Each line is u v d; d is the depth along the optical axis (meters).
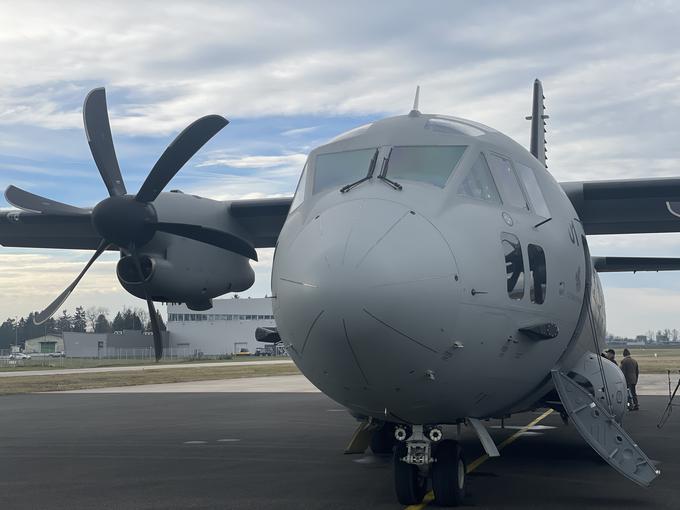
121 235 12.22
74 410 21.67
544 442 13.17
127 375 47.47
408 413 7.40
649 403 21.78
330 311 6.49
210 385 34.78
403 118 8.78
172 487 9.34
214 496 8.74
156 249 12.52
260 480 9.73
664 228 14.79
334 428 15.99
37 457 12.08
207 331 100.44
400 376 6.79
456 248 6.96
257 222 13.94
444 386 7.10
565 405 8.55
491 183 8.09
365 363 6.67
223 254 12.88
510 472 10.09
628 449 8.16
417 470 8.09
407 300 6.46
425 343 6.64
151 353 98.12
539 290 8.05
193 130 12.32
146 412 20.58
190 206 13.07
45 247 16.05
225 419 18.22
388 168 7.96
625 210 13.48
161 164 12.31
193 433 15.28
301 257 6.90
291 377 42.59
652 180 12.42
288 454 12.09
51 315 13.32
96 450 12.87
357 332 6.46
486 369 7.39
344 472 10.29
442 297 6.66
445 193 7.49
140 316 166.25
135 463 11.34
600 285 12.26
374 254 6.56
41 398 27.33
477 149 8.21
